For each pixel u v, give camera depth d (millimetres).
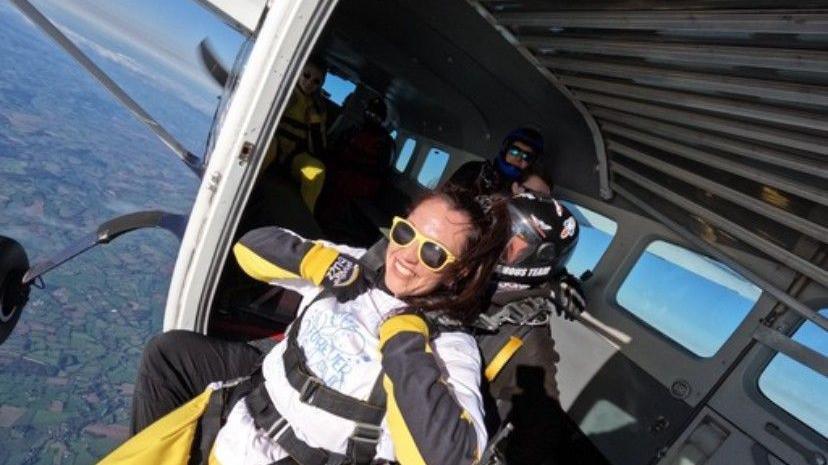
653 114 2369
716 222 2596
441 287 1391
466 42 3367
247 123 2051
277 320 3422
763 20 1304
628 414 3223
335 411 1320
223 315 3238
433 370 1174
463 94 4883
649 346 3289
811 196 1831
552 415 1842
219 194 2217
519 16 2408
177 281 2572
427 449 1077
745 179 2238
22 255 2727
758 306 2674
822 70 1309
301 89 4504
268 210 3764
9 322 2746
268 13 1968
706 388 2861
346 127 8438
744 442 2586
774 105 1630
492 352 1847
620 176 3494
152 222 2977
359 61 6254
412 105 7180
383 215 6586
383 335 1266
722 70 1688
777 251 2262
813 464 2283
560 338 3941
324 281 1562
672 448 2898
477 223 1310
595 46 2145
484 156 5781
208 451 1532
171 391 1899
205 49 2514
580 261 4211
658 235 3420
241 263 1791
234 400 1586
